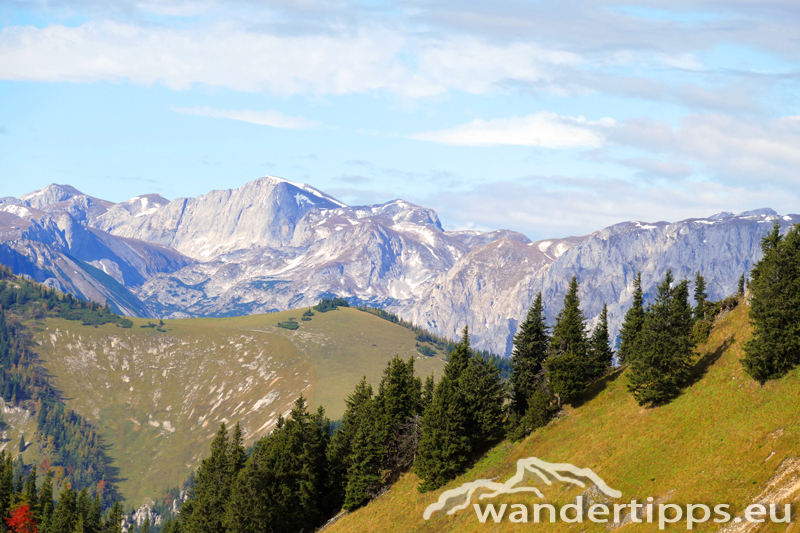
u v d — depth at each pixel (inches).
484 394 4574.3
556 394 4515.3
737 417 3388.3
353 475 4761.3
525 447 4296.3
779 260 3599.9
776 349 3412.9
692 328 4436.5
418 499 4392.2
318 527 4857.3
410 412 4997.5
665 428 3654.0
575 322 4653.1
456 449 4355.3
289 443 4889.3
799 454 2893.7
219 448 5201.8
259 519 4530.0
